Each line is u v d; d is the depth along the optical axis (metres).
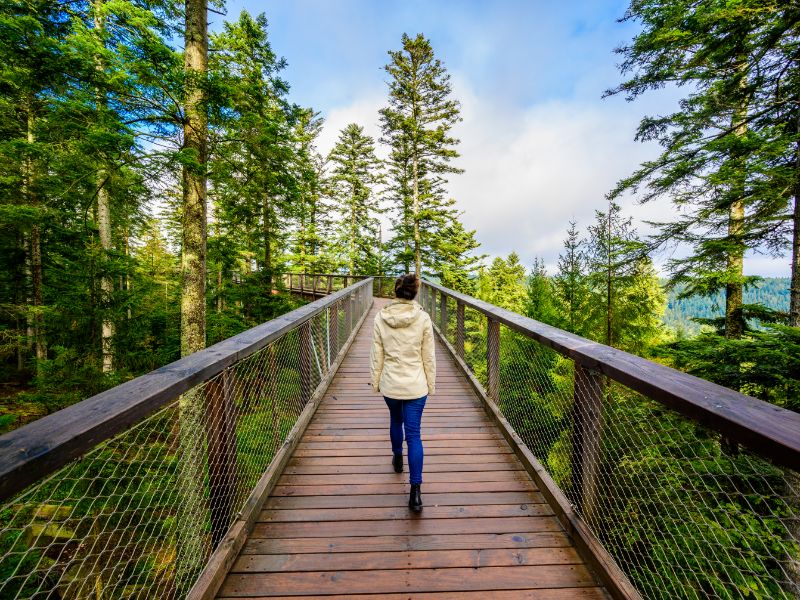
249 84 6.96
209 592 1.74
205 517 2.02
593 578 1.94
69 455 1.04
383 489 2.70
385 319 2.56
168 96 5.98
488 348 4.11
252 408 2.54
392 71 20.12
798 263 5.82
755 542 2.91
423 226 22.42
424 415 4.05
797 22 5.23
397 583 1.91
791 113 5.95
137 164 6.26
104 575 3.41
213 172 7.42
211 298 11.73
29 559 3.39
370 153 27.16
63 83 5.42
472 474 2.89
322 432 3.64
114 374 6.58
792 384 4.09
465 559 2.06
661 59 8.39
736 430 1.18
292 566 2.00
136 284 8.60
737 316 7.11
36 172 7.56
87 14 6.68
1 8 5.28
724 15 5.52
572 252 15.02
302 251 23.62
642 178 8.25
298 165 9.34
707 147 6.19
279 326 2.77
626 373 1.69
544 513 2.44
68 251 7.32
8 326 9.43
